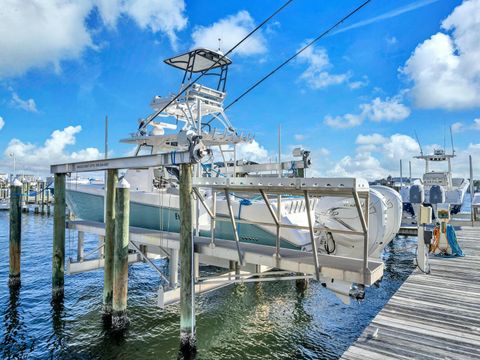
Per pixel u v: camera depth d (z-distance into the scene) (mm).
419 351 4273
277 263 6125
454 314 5398
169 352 6480
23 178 46125
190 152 6020
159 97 10391
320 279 6004
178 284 7781
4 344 6793
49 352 6504
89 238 20766
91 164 8297
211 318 8148
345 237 7531
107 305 7758
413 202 8281
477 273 7766
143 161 7082
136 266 12750
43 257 14805
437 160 23000
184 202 6254
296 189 5266
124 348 6613
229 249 6762
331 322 7965
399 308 5652
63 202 9273
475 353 4223
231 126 10719
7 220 31016
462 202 19516
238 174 13078
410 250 15414
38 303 8867
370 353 4234
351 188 4688
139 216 10086
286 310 8664
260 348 6750
